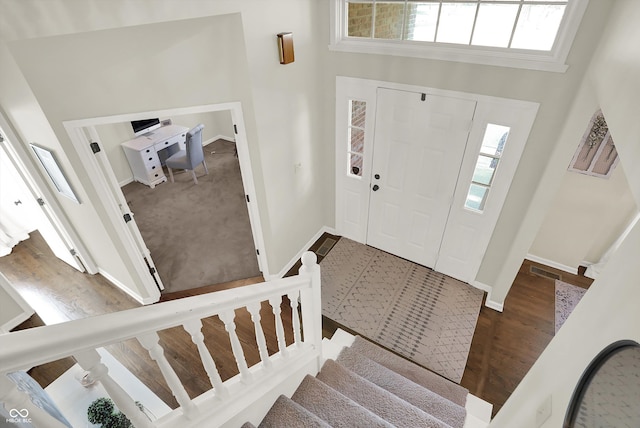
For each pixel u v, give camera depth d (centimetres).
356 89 336
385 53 302
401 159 350
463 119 297
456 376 294
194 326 123
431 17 277
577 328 123
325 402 192
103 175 286
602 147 315
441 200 349
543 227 379
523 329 330
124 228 315
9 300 327
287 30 284
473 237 349
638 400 71
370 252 426
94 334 84
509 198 307
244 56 258
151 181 557
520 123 271
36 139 277
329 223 455
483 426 230
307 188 391
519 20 245
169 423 129
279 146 322
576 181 341
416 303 358
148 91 251
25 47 209
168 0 212
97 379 92
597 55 212
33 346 72
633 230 104
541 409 128
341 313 350
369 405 214
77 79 231
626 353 81
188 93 262
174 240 445
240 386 159
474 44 268
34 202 348
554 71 240
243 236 448
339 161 393
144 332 100
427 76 295
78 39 218
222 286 379
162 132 584
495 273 355
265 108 289
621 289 98
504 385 286
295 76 310
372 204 400
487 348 315
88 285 382
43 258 416
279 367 184
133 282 352
